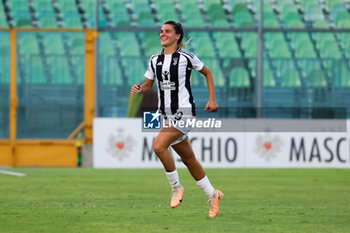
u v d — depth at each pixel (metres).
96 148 35.38
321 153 35.66
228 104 37.47
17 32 36.94
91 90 37.06
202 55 38.84
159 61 15.20
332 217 16.77
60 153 37.03
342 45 39.59
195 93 37.28
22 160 37.09
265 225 15.32
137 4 39.84
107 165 35.31
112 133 35.34
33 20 38.06
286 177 30.08
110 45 38.78
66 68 37.03
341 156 35.69
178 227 14.92
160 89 15.32
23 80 37.00
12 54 36.84
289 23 39.97
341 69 38.66
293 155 35.62
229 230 14.53
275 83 38.41
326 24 40.16
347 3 40.69
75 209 18.25
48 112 37.06
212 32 38.91
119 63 37.38
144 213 17.36
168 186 25.53
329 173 32.31
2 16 37.81
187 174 31.34
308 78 38.62
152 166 35.31
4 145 36.97
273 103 38.25
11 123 36.91
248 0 40.22
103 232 14.25
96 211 17.78
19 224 15.41
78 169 34.81
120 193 22.84
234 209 18.39
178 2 40.19
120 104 37.25
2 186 25.42
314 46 39.59
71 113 37.16
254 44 39.06
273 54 39.28
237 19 39.78
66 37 36.97
